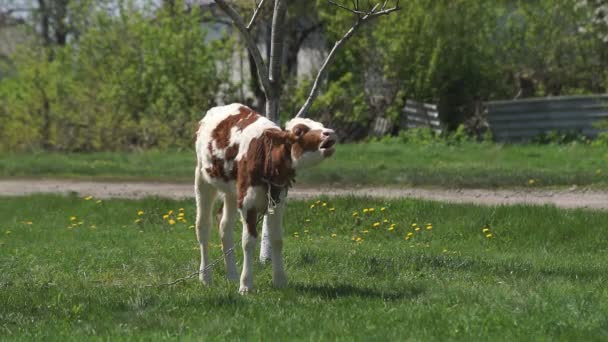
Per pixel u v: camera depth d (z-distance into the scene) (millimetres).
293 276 18781
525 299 15320
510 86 61031
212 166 16859
